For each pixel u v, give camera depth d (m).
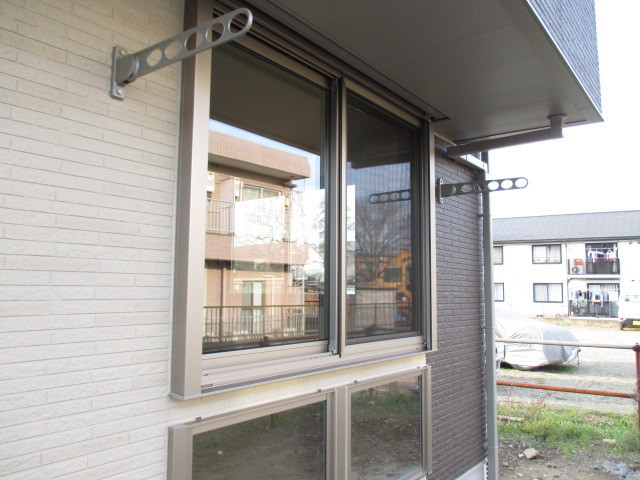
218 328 2.20
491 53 2.73
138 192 1.86
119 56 1.82
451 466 4.26
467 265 4.85
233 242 2.29
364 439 3.00
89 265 1.71
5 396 1.49
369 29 2.49
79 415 1.65
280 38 2.52
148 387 1.85
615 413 7.14
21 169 1.56
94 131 1.75
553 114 3.65
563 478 4.92
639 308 22.86
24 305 1.55
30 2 1.61
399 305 3.44
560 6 2.74
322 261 2.79
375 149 3.32
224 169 2.29
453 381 4.42
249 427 2.24
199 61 2.01
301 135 2.73
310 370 2.53
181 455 1.89
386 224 3.37
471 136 4.22
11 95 1.55
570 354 10.84
